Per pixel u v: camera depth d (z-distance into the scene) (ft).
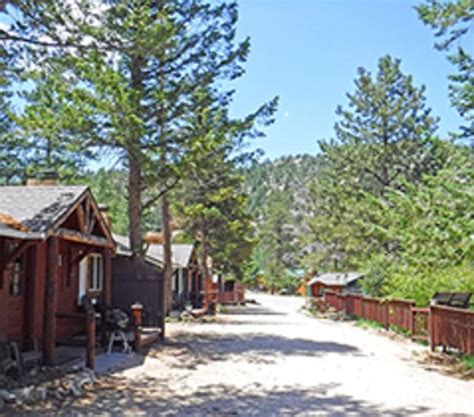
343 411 22.40
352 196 88.07
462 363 36.04
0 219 25.61
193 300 84.69
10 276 31.94
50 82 41.68
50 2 28.09
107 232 36.88
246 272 156.25
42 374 26.73
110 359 33.27
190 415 21.66
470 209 31.48
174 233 98.17
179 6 46.57
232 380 29.25
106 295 38.17
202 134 46.11
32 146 72.79
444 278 47.37
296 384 28.25
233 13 48.06
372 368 33.65
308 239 121.29
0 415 20.61
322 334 53.98
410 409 22.86
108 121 43.91
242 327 60.59
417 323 48.37
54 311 29.43
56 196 32.09
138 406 23.00
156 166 45.62
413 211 34.35
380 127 86.69
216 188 85.51
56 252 29.73
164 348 40.73
